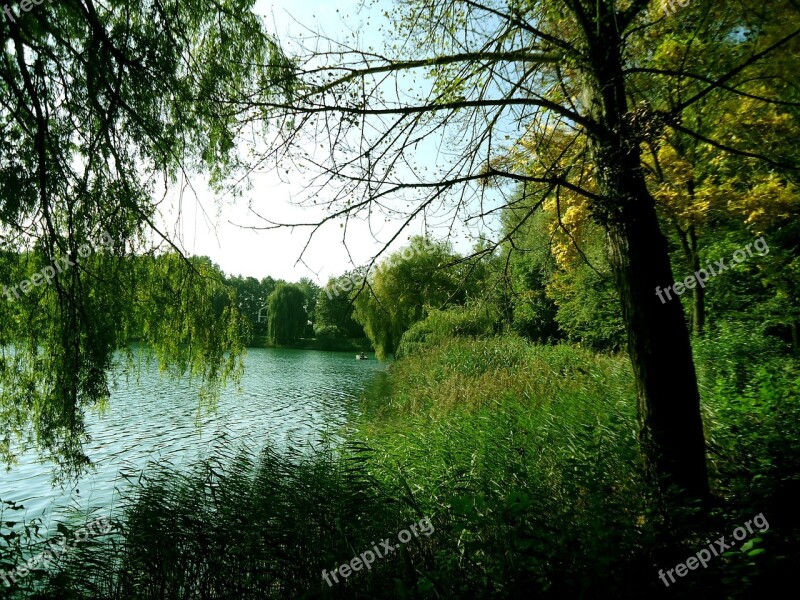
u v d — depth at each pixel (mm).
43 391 5203
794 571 2982
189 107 5062
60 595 3707
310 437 12398
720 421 6465
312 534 4691
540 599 2928
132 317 5723
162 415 15672
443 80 4543
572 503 4316
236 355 7133
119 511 7805
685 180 8656
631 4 4387
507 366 14648
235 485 5867
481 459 6555
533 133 5246
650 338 4141
